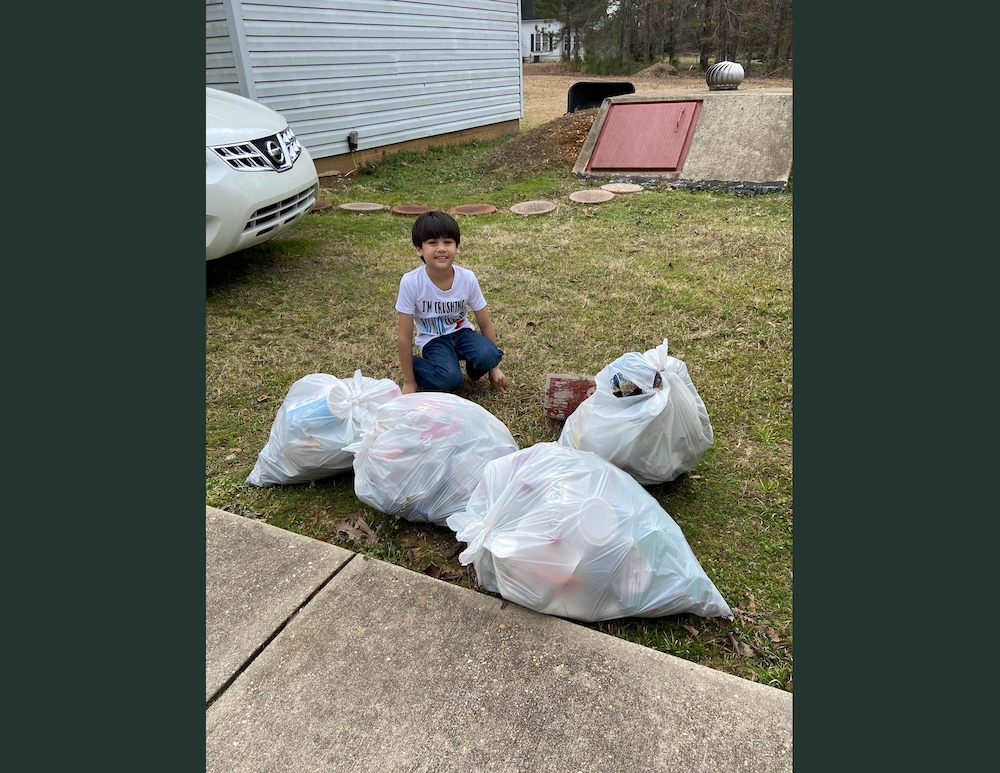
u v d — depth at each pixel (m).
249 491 2.39
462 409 2.27
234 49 7.05
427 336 2.98
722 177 6.57
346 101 8.58
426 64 9.97
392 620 1.79
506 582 1.77
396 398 2.34
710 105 7.41
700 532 2.11
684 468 2.24
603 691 1.57
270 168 4.25
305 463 2.31
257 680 1.63
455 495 2.13
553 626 1.75
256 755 1.46
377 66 9.00
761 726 1.48
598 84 10.41
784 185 6.25
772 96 7.25
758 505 2.21
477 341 2.92
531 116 15.16
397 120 9.57
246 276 4.59
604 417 2.17
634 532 1.76
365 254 5.06
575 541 1.73
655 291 4.02
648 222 5.55
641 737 1.47
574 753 1.44
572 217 5.88
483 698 1.57
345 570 1.97
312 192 4.83
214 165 3.87
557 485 1.82
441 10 10.09
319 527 2.21
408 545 2.11
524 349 3.36
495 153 8.80
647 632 1.76
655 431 2.10
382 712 1.54
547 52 38.47
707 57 26.94
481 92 11.55
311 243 5.36
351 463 2.34
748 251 4.63
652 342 3.38
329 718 1.54
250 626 1.78
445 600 1.85
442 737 1.48
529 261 4.67
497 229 5.60
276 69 7.51
